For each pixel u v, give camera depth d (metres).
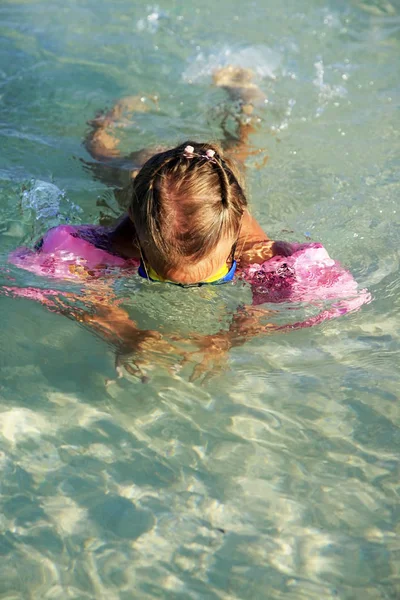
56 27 4.18
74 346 2.25
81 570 1.67
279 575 1.67
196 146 2.22
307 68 3.91
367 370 2.21
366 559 1.70
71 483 1.87
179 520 1.79
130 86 3.67
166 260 2.05
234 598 1.62
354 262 2.59
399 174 3.08
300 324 2.34
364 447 1.98
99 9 4.41
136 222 2.10
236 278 2.36
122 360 2.20
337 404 2.10
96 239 2.45
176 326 2.30
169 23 4.30
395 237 2.71
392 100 3.64
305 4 4.55
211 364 2.20
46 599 1.61
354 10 4.51
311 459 1.95
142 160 2.97
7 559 1.69
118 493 1.85
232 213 2.05
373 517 1.80
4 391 2.11
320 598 1.62
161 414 2.06
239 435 2.01
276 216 2.79
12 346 2.25
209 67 3.88
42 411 2.06
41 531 1.75
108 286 2.38
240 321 2.33
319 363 2.23
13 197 2.79
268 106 3.55
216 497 1.84
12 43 3.98
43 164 3.00
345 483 1.88
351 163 3.14
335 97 3.66
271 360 2.23
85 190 2.86
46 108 3.43
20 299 2.38
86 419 2.04
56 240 2.44
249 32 4.25
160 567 1.68
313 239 2.68
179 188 2.00
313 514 1.81
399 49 4.13
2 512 1.79
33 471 1.90
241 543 1.74
